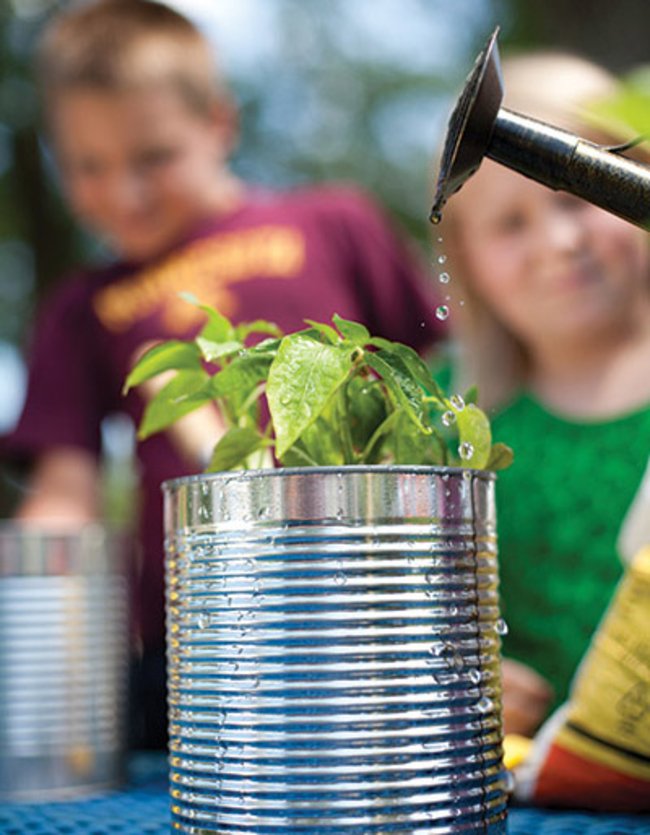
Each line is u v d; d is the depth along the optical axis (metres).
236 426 0.72
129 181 1.77
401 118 7.56
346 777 0.58
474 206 1.30
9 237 6.60
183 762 0.63
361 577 0.59
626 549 0.98
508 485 1.29
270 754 0.59
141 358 0.73
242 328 0.74
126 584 1.13
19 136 6.09
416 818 0.58
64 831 0.81
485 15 6.40
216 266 1.82
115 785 1.06
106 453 1.87
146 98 1.72
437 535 0.60
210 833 0.61
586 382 1.31
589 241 1.24
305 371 0.57
